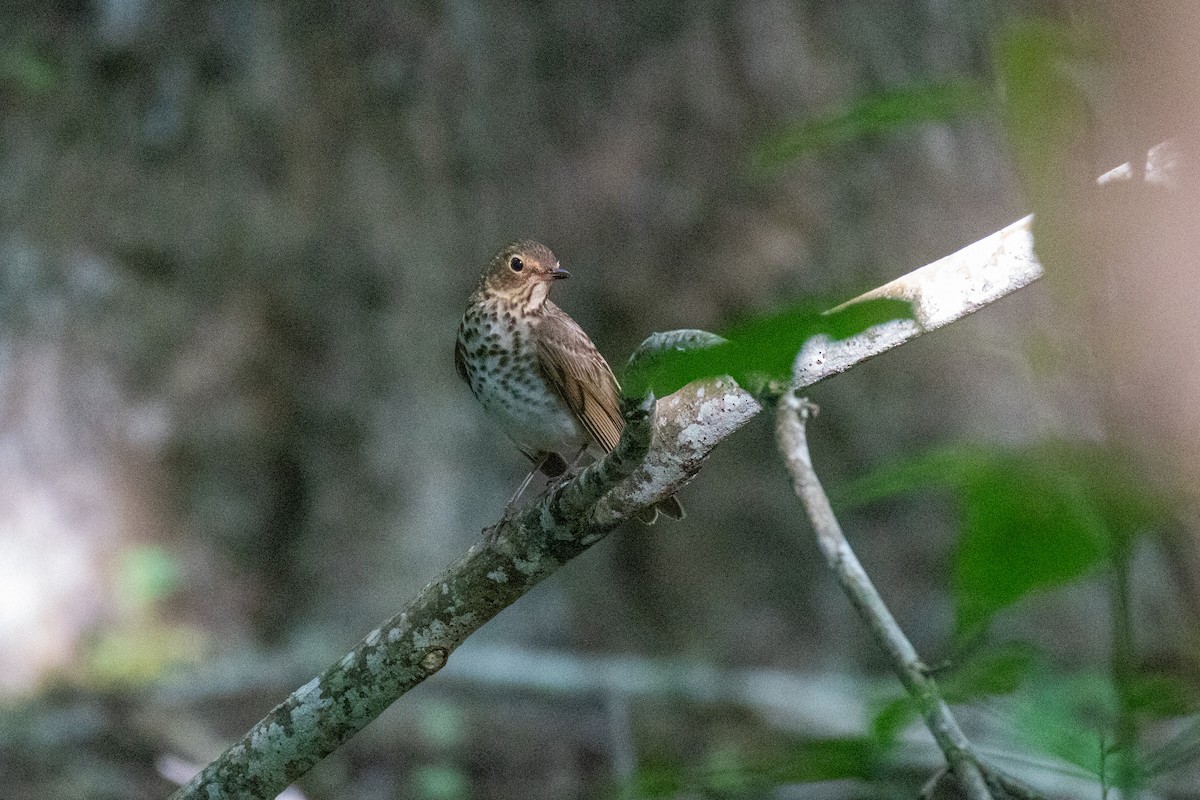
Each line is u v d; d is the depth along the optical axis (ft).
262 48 44.34
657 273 43.57
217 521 43.19
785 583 43.01
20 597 40.52
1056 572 6.35
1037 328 9.18
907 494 41.93
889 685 36.81
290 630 42.65
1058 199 6.31
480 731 38.60
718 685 38.22
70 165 43.86
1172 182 6.48
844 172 43.65
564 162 44.37
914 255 43.37
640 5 44.73
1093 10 6.52
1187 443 6.38
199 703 38.58
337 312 44.01
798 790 22.09
